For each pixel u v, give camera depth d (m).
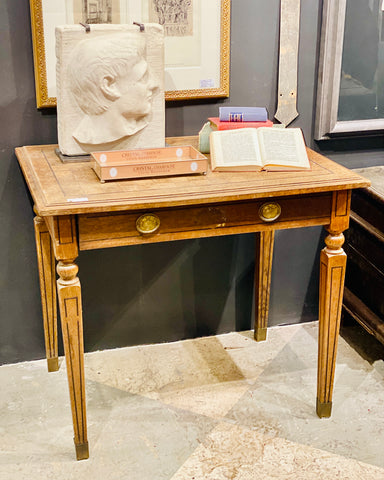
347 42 2.29
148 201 1.69
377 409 2.17
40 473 1.90
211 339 2.61
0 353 2.41
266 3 2.22
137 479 1.87
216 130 2.10
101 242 1.75
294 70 2.31
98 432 2.06
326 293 1.98
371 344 2.55
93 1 2.05
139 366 2.42
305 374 2.37
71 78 1.90
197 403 2.20
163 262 2.45
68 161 1.98
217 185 1.81
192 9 2.15
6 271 2.31
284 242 2.57
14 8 2.00
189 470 1.91
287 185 1.82
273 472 1.90
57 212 1.63
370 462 1.94
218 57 2.22
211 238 2.47
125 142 2.03
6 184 2.20
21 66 2.07
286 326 2.70
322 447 2.00
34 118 2.14
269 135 1.98
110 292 2.44
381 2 2.27
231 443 2.02
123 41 1.89
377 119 2.43
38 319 2.41
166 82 2.21
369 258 2.38
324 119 2.38
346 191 1.89
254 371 2.38
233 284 2.57
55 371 2.38
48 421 2.12
